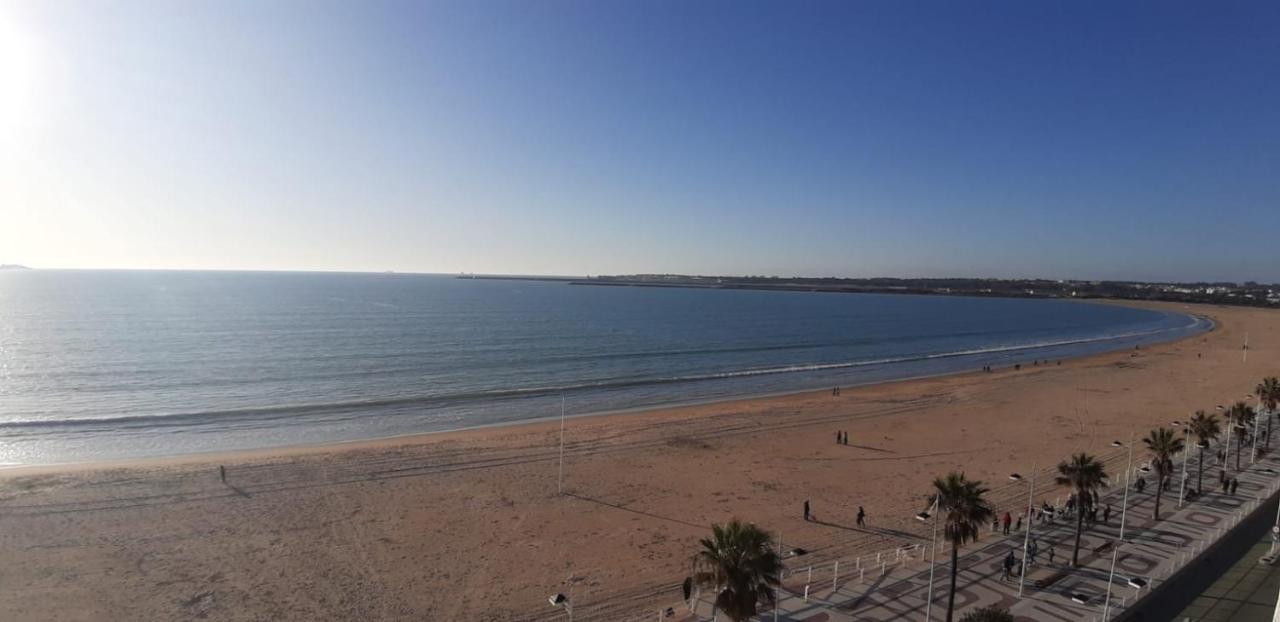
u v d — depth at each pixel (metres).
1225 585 30.62
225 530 36.41
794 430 63.78
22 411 65.25
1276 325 195.62
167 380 81.81
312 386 81.62
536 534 37.31
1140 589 29.78
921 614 27.86
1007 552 34.31
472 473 47.59
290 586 30.56
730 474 49.28
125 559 32.53
